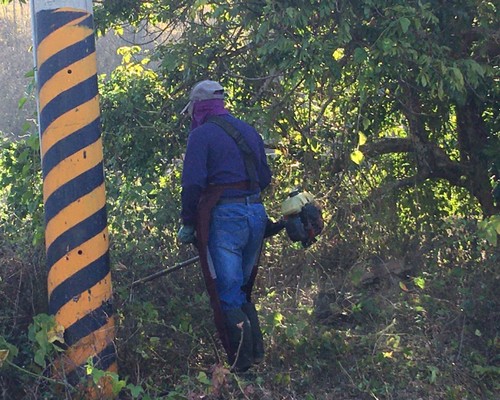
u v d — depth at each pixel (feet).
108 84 21.59
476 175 21.91
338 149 21.17
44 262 15.44
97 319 13.98
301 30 18.15
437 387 15.31
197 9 19.02
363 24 18.74
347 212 20.65
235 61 20.36
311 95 20.31
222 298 14.66
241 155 14.66
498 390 15.49
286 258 20.01
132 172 20.11
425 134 22.12
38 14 13.85
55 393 13.65
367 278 19.60
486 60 20.26
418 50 18.29
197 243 14.60
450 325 17.01
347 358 15.97
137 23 21.83
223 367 14.38
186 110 15.78
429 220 21.68
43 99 13.89
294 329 15.90
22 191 17.16
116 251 16.87
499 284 17.60
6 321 15.02
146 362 15.16
